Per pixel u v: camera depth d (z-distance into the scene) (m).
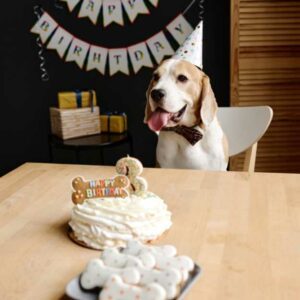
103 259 0.88
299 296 0.86
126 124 3.10
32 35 3.12
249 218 1.21
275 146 2.88
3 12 3.09
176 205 1.30
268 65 2.75
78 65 3.14
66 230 1.17
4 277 0.96
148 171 1.60
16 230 1.17
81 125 2.90
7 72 3.20
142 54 3.06
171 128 1.94
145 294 0.77
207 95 1.95
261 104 2.81
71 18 3.06
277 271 0.95
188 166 2.02
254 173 1.56
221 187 1.43
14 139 3.33
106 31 3.06
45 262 1.01
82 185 1.15
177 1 2.95
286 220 1.19
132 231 1.06
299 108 2.82
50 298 0.88
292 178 1.49
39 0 3.05
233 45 2.72
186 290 0.83
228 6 2.92
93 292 0.84
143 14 3.00
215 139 2.01
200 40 2.19
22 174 1.59
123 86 3.15
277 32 2.70
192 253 1.03
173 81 1.91
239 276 0.93
